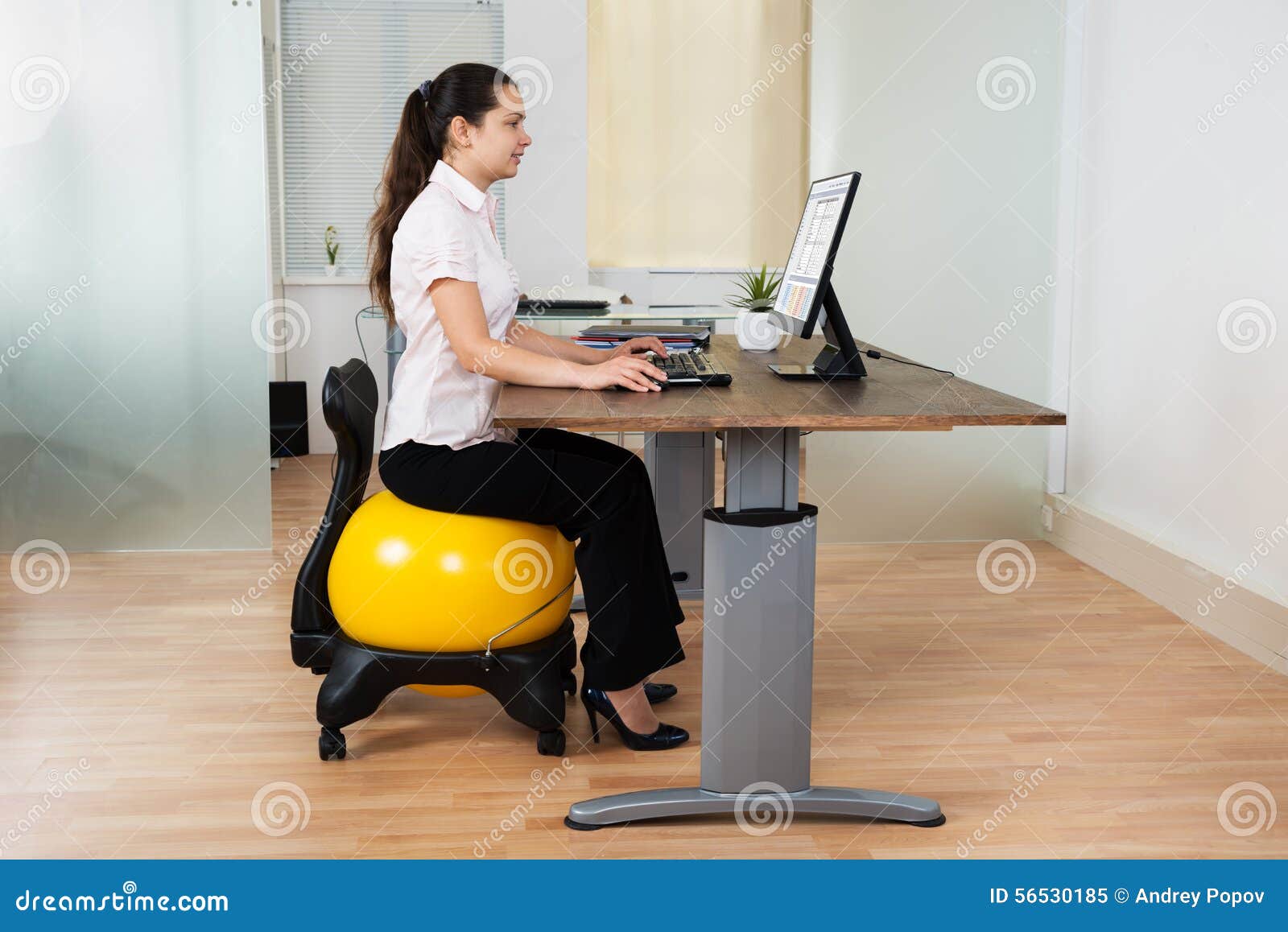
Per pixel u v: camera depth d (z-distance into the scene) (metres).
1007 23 4.11
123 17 3.97
